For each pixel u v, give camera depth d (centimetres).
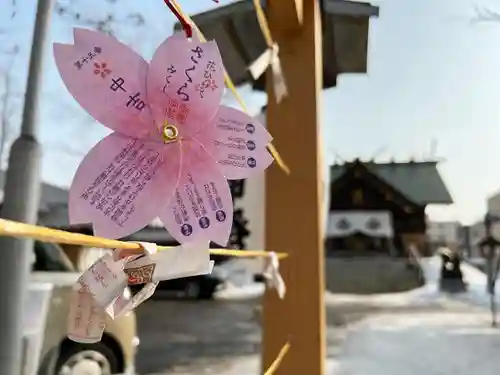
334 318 954
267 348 178
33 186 268
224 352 628
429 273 1895
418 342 680
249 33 217
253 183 236
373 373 500
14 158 265
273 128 189
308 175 184
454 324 870
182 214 65
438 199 2177
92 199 60
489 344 665
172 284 1383
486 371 515
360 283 1770
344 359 563
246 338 738
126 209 62
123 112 63
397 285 1750
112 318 60
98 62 62
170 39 66
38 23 276
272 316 180
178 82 66
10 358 235
